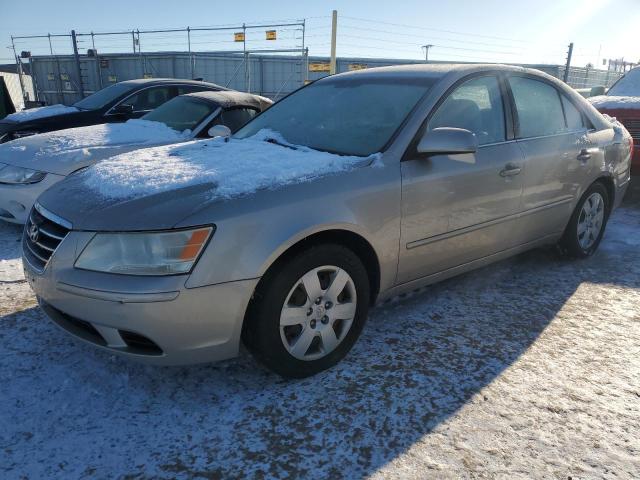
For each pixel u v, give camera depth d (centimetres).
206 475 194
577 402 239
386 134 289
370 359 273
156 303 209
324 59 2005
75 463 199
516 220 345
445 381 254
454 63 351
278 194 235
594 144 400
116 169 278
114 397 239
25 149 483
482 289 368
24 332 294
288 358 244
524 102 359
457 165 298
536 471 197
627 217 574
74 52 1873
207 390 246
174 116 607
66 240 226
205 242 214
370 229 261
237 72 1886
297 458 203
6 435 212
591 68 2045
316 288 247
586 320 322
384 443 211
